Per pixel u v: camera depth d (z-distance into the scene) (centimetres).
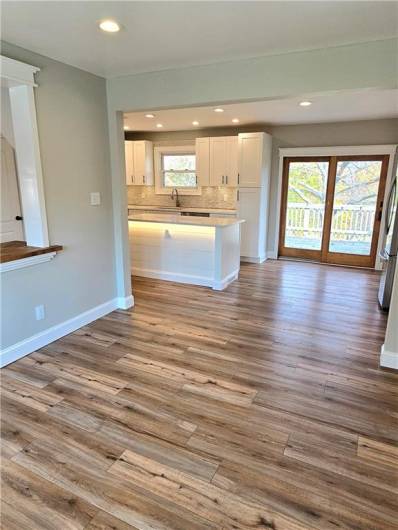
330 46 248
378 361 287
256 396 239
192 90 299
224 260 469
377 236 580
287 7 195
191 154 709
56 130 292
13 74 250
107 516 153
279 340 322
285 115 511
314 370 272
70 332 333
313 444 196
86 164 328
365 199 580
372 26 217
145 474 175
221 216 651
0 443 194
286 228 655
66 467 179
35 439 198
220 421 214
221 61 282
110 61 285
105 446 193
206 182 662
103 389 245
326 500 162
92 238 347
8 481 170
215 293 453
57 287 314
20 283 279
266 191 623
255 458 186
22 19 211
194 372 268
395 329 271
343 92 258
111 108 341
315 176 611
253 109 470
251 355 295
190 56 272
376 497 164
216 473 176
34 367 272
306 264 622
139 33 230
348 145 564
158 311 390
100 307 371
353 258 607
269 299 433
